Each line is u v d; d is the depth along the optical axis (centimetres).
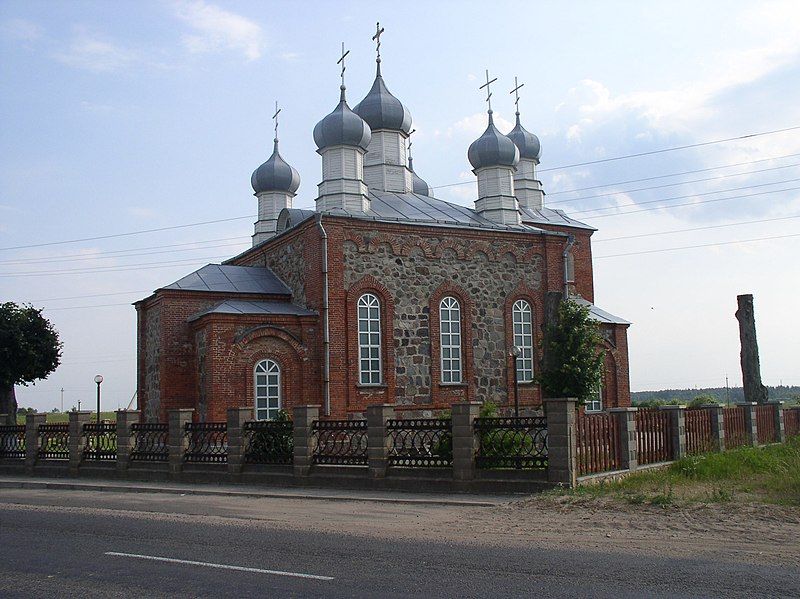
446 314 3209
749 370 3186
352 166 3278
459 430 1739
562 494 1548
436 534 1229
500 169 3550
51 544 1180
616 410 1880
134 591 864
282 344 2889
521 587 851
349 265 3020
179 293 3022
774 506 1343
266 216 4028
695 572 916
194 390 2980
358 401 2959
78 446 2398
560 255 3475
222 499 1794
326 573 934
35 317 3591
